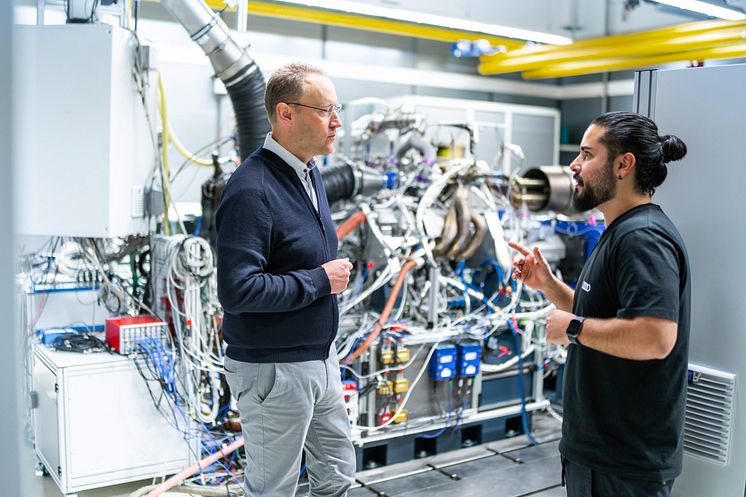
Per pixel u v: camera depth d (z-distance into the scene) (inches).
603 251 67.9
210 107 221.1
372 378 136.6
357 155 177.9
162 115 134.6
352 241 152.6
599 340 63.2
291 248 79.9
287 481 83.4
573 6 195.6
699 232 82.2
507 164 270.8
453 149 172.2
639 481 65.7
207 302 129.0
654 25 223.6
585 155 70.4
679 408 66.5
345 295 148.7
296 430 81.7
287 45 243.3
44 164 115.2
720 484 81.4
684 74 82.6
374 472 137.5
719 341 81.0
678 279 63.1
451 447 150.0
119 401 118.0
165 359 121.2
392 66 271.0
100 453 117.0
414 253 140.8
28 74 107.8
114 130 115.0
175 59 213.2
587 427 68.0
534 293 164.1
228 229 76.4
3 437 31.7
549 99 320.5
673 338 60.7
